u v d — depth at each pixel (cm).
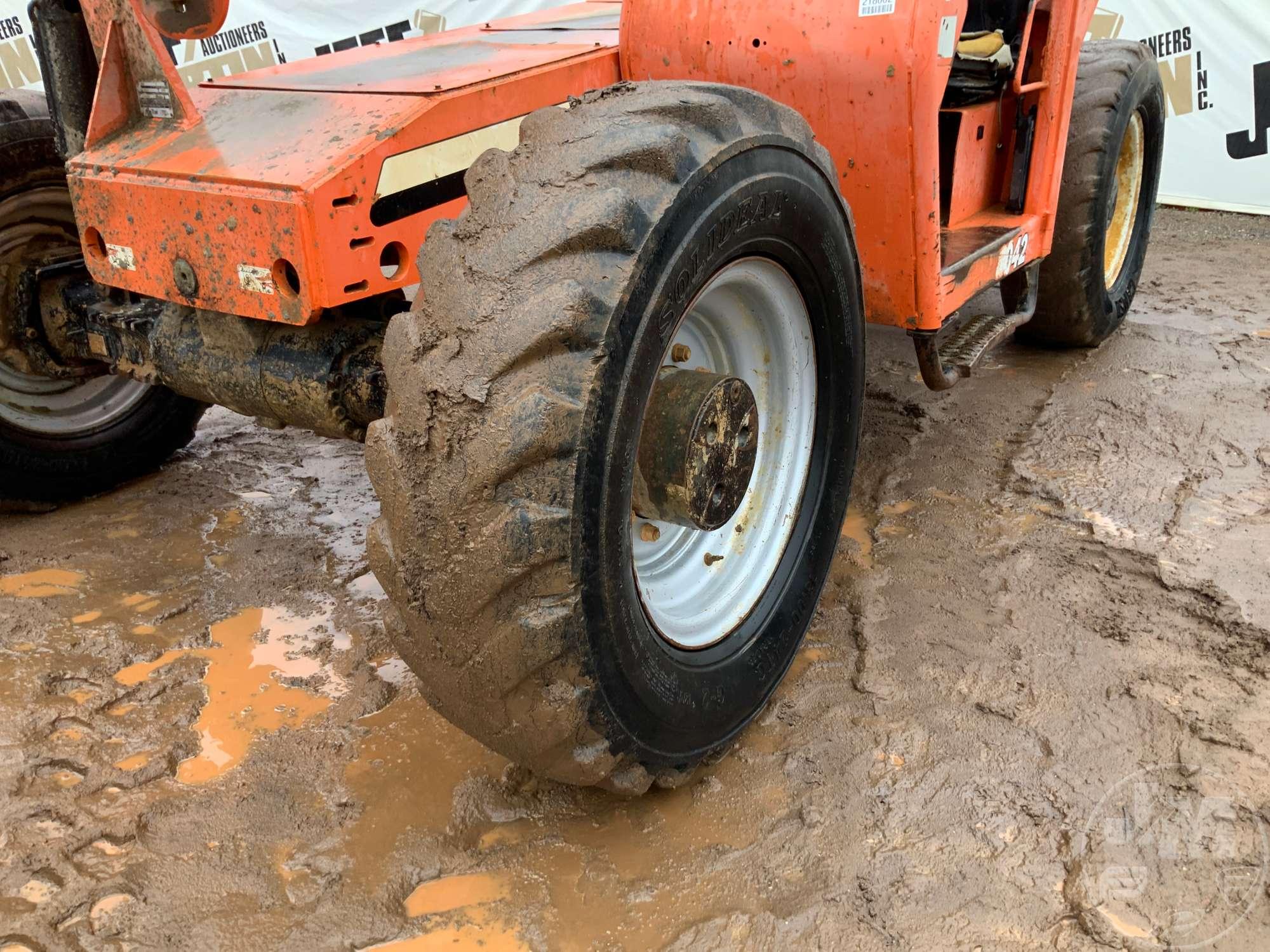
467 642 168
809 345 237
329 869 198
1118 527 318
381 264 222
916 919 186
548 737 175
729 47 267
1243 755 223
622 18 282
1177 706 240
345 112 225
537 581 164
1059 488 342
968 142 334
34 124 304
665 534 228
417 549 167
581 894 192
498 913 188
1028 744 229
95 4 236
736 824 208
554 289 161
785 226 205
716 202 181
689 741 205
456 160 231
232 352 248
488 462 159
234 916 188
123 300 299
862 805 212
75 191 240
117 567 309
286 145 218
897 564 302
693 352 228
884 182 265
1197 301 531
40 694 250
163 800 217
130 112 246
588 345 162
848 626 275
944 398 418
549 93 258
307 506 350
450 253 171
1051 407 405
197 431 417
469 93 232
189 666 262
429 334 167
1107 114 398
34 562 311
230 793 219
